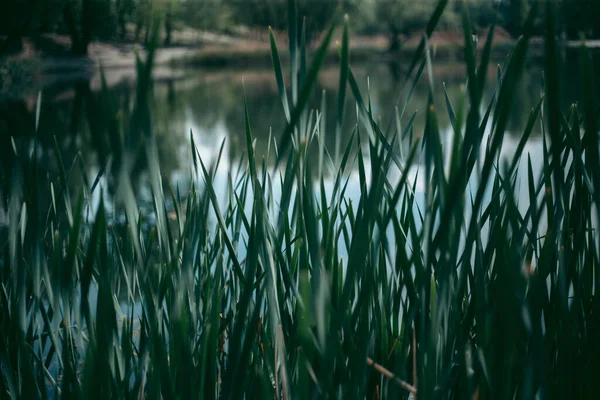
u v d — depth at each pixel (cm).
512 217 34
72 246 33
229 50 2227
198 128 652
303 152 36
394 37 2764
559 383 35
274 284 38
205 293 50
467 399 36
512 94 28
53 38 1802
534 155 213
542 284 33
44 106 834
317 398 33
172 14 2709
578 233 37
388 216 33
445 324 35
